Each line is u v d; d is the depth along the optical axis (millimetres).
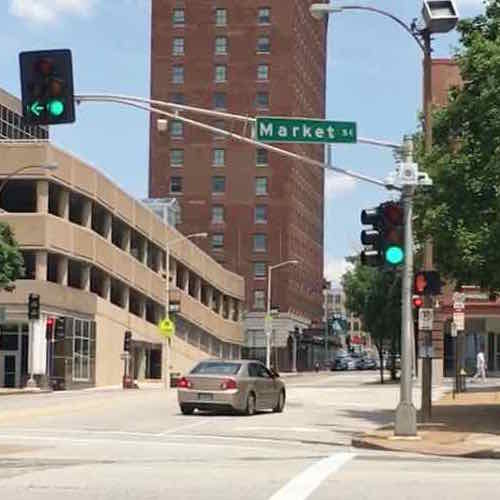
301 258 126062
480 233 22297
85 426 23172
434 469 14055
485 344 57062
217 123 118938
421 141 26141
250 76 118750
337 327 154625
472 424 23188
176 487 11609
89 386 61469
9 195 61062
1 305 54375
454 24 22641
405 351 19781
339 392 42219
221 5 119812
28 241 55312
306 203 130000
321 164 20250
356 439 19391
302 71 124875
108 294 66562
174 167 119312
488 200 22719
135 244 75750
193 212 118688
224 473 13195
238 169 118125
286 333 115375
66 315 57938
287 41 118438
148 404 32094
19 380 55656
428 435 20234
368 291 59594
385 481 12258
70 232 58594
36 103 16625
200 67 119562
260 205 117750
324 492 11172
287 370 117812
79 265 62719
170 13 120562
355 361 123125
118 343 67812
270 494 11000
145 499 10609
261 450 17672
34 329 54094
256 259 117250
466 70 23281
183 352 84375
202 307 90562
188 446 18359
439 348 48906
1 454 16359
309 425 23969
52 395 44438
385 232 19766
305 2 127000
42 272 55562
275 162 117562
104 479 12445
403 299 19875
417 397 36344
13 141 56062
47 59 16594
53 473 13180
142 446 18219
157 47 120500
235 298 107250
